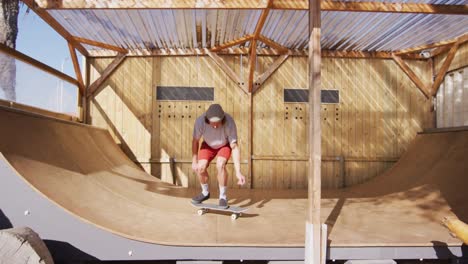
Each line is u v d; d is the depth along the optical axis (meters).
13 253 2.10
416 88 6.80
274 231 3.03
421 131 6.71
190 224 3.21
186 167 6.43
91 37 5.78
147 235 2.73
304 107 6.64
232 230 3.04
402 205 4.43
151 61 6.51
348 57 6.73
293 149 6.58
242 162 6.46
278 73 6.63
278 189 6.27
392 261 2.69
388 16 4.85
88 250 2.59
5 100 3.89
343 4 4.11
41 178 2.92
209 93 6.54
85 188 3.54
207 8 3.86
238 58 6.62
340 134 6.68
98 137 5.58
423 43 6.17
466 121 5.79
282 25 5.38
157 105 6.48
